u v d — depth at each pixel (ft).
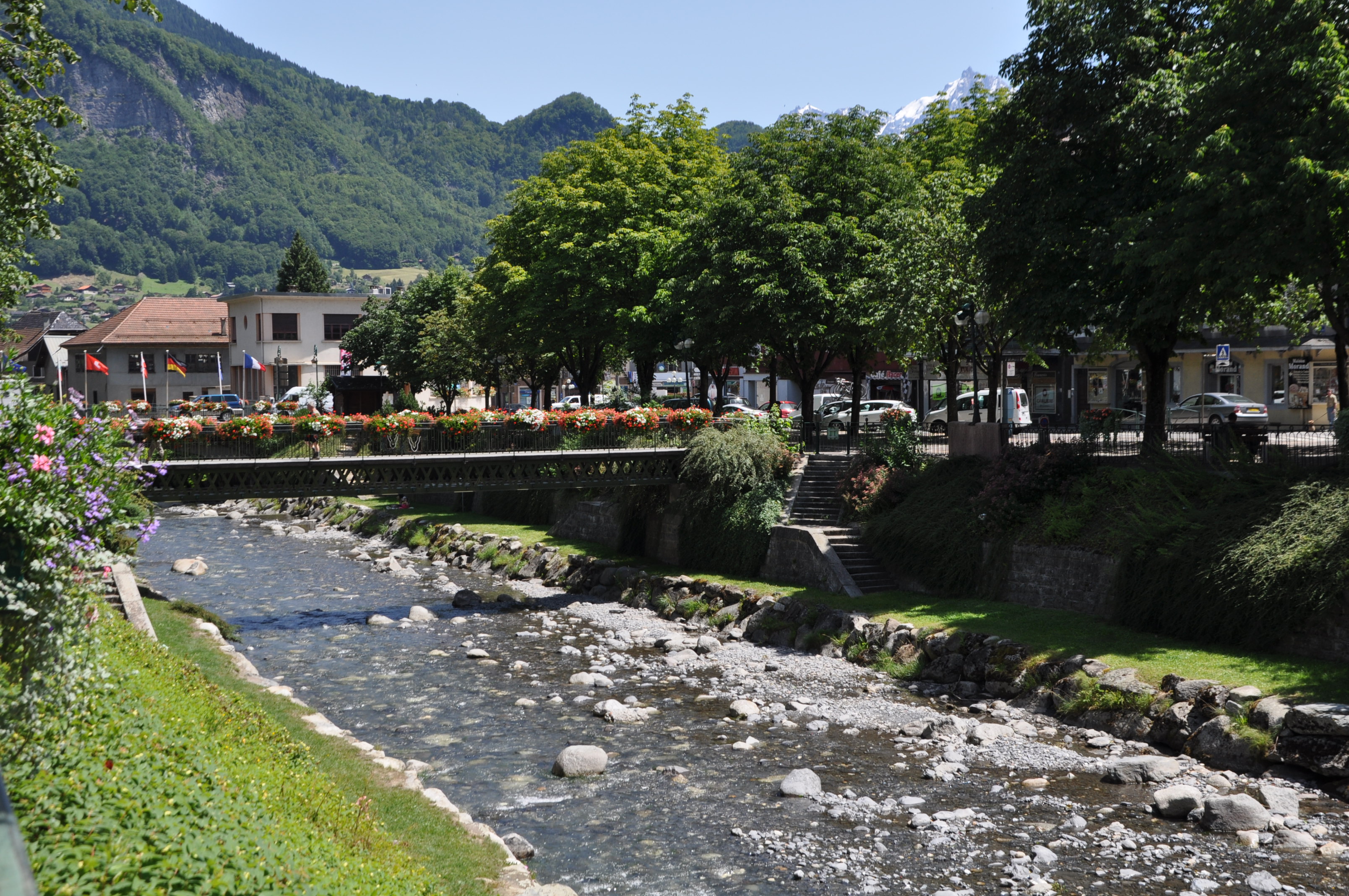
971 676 71.97
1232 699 56.75
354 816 34.73
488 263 190.19
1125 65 83.71
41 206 65.00
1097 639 70.49
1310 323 100.01
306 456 101.30
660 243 141.69
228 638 87.86
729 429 113.09
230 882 21.68
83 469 30.42
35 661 27.71
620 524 122.72
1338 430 71.51
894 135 145.79
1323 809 48.01
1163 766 53.31
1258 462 74.49
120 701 34.55
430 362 223.92
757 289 121.49
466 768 56.39
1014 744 59.82
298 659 82.38
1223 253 67.97
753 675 77.66
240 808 27.73
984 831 47.09
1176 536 70.85
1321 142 64.75
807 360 135.95
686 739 61.93
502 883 34.53
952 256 110.01
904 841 46.03
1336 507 64.28
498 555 130.82
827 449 124.16
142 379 293.84
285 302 291.99
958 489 94.38
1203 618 67.21
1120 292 81.46
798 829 47.65
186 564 125.39
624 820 48.75
